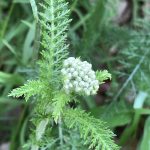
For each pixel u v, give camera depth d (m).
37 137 0.20
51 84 0.19
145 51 0.29
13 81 0.29
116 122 0.28
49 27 0.20
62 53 0.20
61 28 0.20
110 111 0.28
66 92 0.18
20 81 0.29
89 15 0.31
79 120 0.19
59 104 0.18
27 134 0.29
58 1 0.20
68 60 0.18
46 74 0.20
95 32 0.31
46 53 0.20
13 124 0.32
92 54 0.31
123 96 0.29
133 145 0.31
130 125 0.29
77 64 0.18
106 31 0.32
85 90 0.18
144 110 0.28
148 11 0.34
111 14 0.34
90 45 0.31
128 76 0.29
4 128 0.32
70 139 0.22
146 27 0.32
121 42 0.32
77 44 0.30
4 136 0.32
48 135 0.22
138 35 0.31
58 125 0.23
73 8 0.29
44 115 0.20
